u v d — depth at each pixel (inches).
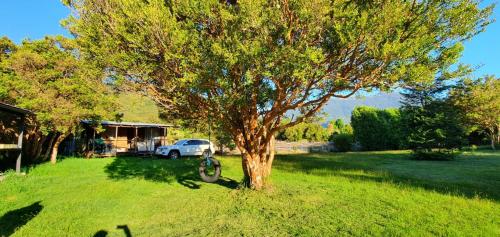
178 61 268.8
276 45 251.6
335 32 249.6
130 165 701.9
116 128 1065.5
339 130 1798.7
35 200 346.3
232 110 348.2
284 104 320.8
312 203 320.2
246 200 335.9
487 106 1037.8
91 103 691.4
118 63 273.9
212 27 273.0
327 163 746.2
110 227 256.7
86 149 1021.8
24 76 628.4
